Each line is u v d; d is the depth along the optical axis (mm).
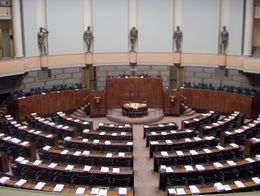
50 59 26047
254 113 23391
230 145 15914
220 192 11344
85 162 14539
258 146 16688
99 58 27547
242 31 24844
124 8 27125
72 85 26875
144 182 14812
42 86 26141
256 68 23953
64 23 26141
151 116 24047
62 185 11789
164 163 14570
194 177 12938
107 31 27312
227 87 24938
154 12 27109
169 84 28328
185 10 26625
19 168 13547
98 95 24234
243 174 13281
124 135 17812
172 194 11234
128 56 27875
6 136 17453
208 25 26219
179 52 27188
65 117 21547
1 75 22594
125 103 25156
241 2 24578
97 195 10930
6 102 23750
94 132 18344
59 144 18469
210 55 26531
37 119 20781
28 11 24453
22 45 24312
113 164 14445
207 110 25531
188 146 16391
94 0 26641
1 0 22812
